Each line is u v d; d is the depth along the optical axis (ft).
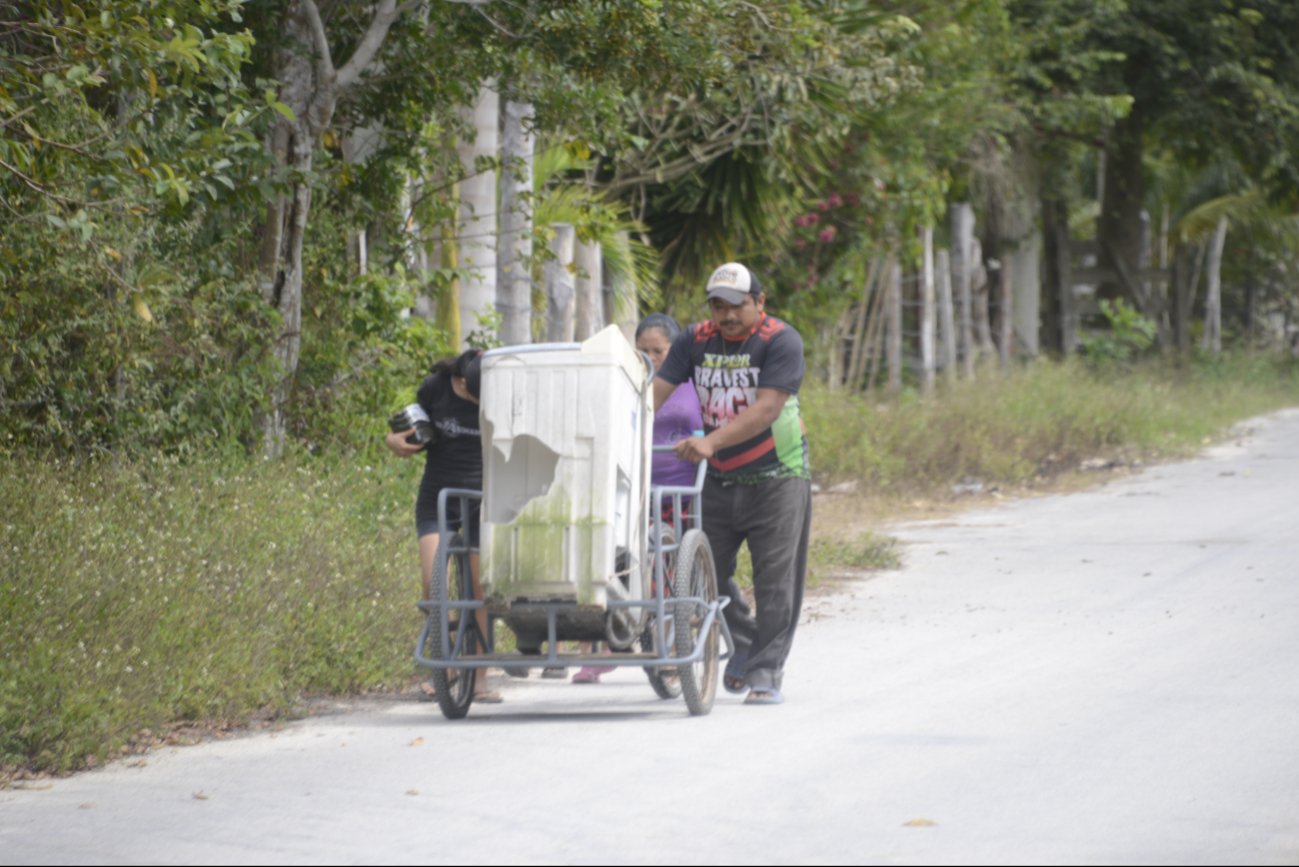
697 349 80.84
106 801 62.03
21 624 75.41
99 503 93.86
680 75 123.03
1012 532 149.38
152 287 98.37
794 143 184.34
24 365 99.96
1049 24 275.59
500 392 73.77
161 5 78.74
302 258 122.42
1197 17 301.63
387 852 53.42
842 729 72.90
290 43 114.42
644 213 193.16
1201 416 253.24
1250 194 342.44
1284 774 63.16
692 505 81.66
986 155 269.44
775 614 80.53
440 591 76.59
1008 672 86.74
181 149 91.71
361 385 122.52
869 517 164.04
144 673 74.95
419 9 122.93
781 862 51.34
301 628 85.92
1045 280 343.67
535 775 64.44
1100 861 51.42
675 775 63.87
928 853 52.34
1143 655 90.84
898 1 205.67
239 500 97.30
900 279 252.62
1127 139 328.90
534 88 123.75
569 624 74.84
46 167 83.46
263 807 60.23
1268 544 133.80
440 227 139.64
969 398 209.36
